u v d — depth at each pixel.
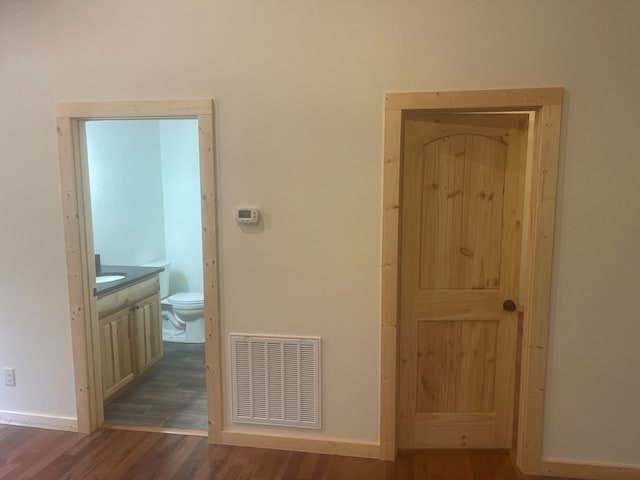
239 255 2.81
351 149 2.63
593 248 2.47
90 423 3.12
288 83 2.64
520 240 2.70
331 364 2.80
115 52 2.79
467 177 2.69
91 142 4.10
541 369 2.57
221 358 2.91
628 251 2.46
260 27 2.64
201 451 2.89
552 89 2.40
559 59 2.39
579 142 2.42
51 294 3.07
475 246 2.74
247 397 2.91
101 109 2.83
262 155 2.71
